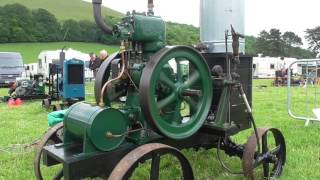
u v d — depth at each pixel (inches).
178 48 128.7
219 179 163.6
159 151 120.1
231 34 150.8
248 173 149.1
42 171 172.1
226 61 151.5
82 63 385.7
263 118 320.8
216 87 153.4
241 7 161.0
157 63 123.3
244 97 151.2
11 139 242.4
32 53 2057.1
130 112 135.7
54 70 435.2
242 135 235.0
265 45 2906.0
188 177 130.2
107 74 150.3
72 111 130.1
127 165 112.6
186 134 135.9
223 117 151.3
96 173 121.5
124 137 128.0
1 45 2219.5
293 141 227.1
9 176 170.7
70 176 115.9
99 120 120.6
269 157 155.9
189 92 134.8
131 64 135.4
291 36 3002.0
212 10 159.8
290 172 171.6
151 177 121.1
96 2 129.9
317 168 177.6
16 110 393.1
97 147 120.4
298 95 562.3
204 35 163.8
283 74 924.6
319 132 253.6
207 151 200.2
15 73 828.6
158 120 127.3
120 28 129.3
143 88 122.6
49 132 151.9
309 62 326.6
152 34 131.8
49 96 431.5
